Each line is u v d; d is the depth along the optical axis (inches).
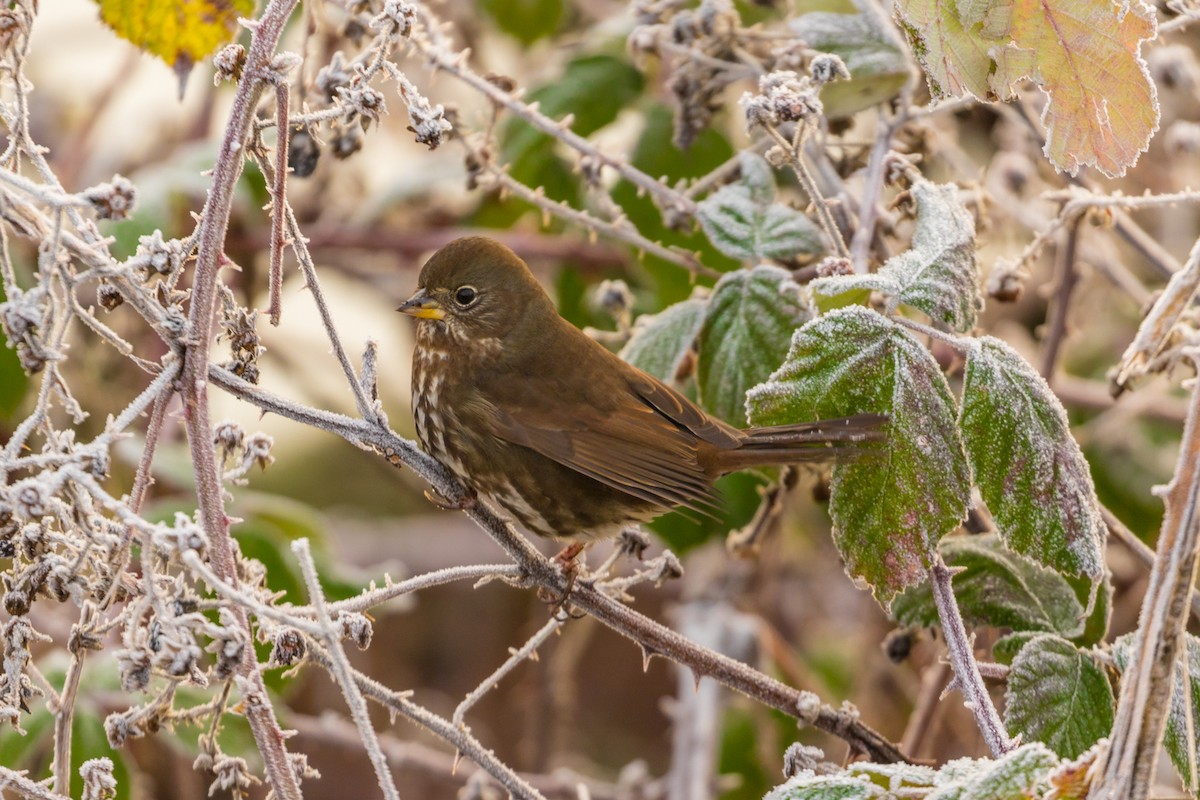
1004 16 288.7
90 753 370.0
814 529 551.2
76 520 229.6
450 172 487.5
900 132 383.9
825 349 282.7
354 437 276.5
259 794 515.5
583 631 542.0
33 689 249.1
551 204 368.8
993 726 262.5
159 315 239.5
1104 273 454.0
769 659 498.3
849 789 239.0
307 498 625.3
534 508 374.0
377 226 542.9
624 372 363.9
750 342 335.6
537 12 542.9
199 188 443.2
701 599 491.8
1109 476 502.3
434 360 382.0
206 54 348.5
